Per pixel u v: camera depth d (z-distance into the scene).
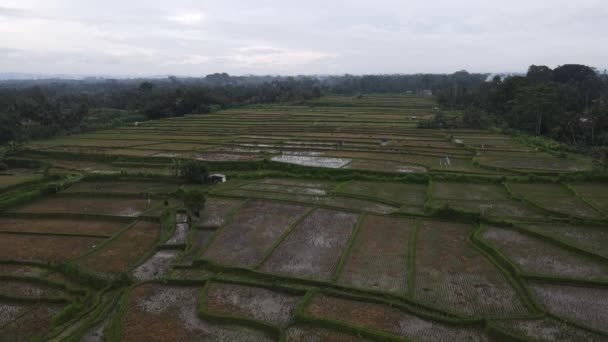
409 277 25.81
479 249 30.22
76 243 33.56
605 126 72.69
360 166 54.62
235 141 72.69
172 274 27.34
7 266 29.47
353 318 21.78
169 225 35.84
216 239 32.41
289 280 25.86
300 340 20.03
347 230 34.31
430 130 84.25
